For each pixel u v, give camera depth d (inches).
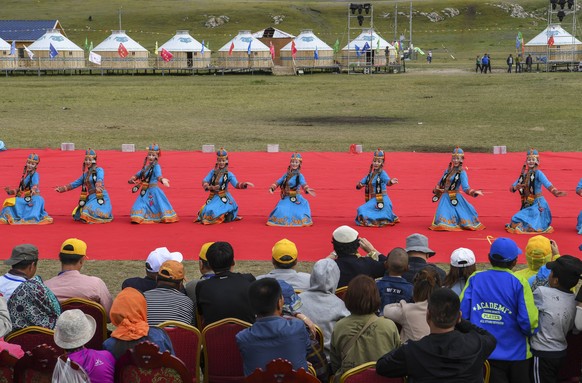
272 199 791.1
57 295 357.7
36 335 307.9
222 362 314.2
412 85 2249.0
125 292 283.0
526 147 1141.7
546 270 355.3
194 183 875.4
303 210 677.9
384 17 5364.2
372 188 677.9
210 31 4909.0
